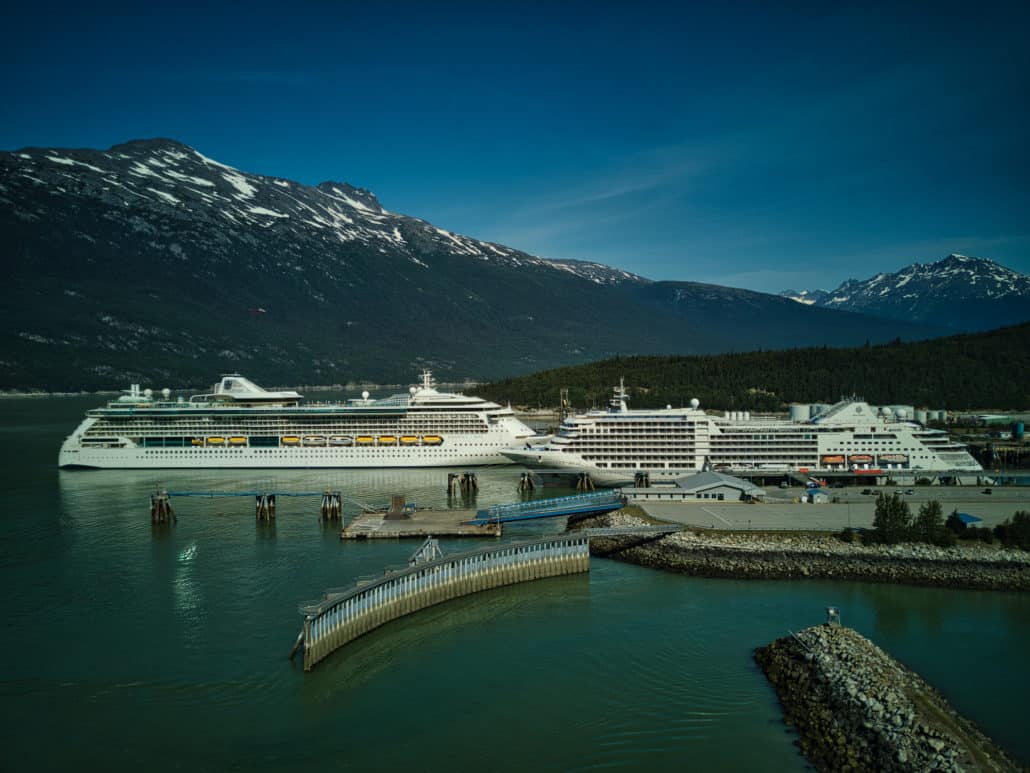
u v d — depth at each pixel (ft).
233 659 258.78
